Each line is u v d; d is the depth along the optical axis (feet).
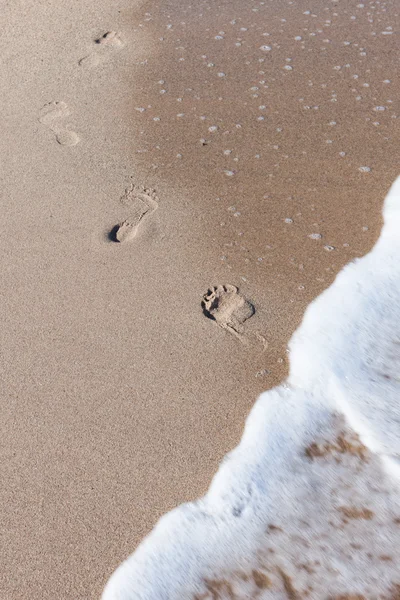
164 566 5.29
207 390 6.54
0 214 8.53
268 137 9.65
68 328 7.13
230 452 6.06
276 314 7.27
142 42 12.01
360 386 6.63
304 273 7.70
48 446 6.06
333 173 8.98
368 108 10.09
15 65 11.46
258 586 5.20
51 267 7.82
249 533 5.52
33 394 6.50
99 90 10.82
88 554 5.34
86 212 8.56
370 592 5.18
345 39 11.76
